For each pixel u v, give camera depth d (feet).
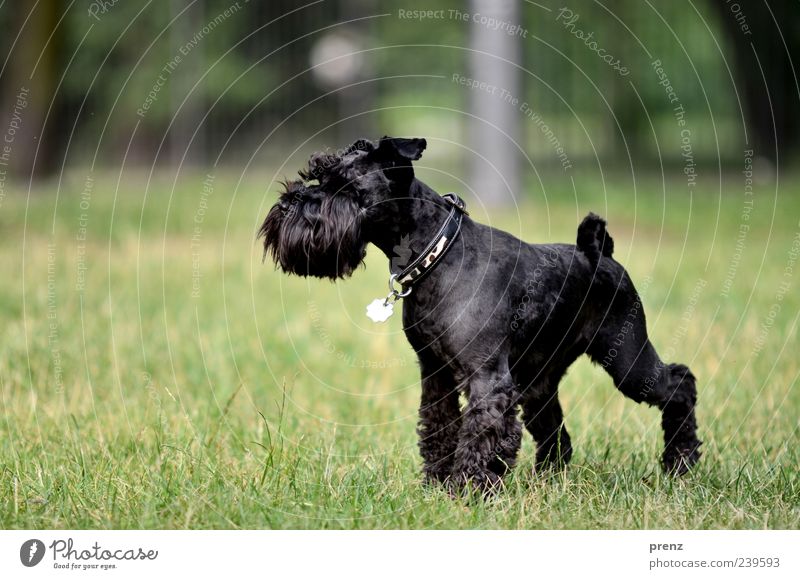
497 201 79.25
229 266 56.29
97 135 122.62
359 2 117.80
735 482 23.68
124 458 24.90
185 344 39.06
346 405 31.83
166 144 121.08
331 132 118.11
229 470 23.94
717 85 119.96
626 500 22.58
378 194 22.66
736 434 27.66
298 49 119.75
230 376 34.86
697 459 25.49
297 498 22.33
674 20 113.80
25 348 36.06
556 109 114.62
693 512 22.18
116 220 67.62
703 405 30.96
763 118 100.32
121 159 121.19
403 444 27.02
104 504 22.07
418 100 127.85
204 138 116.06
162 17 118.42
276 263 23.95
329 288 52.19
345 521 21.45
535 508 22.11
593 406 31.42
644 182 92.43
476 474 22.17
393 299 23.03
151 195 79.92
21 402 29.91
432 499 22.38
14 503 21.84
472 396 22.26
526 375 24.53
